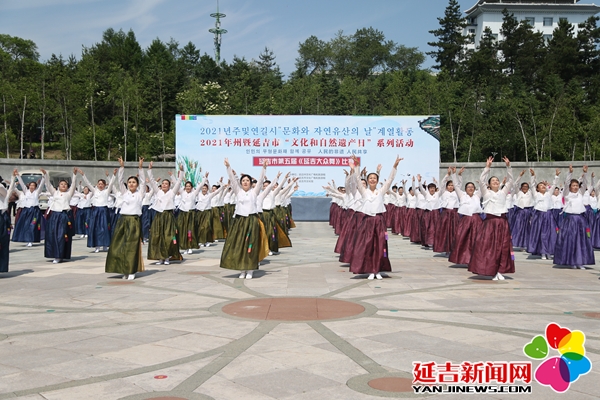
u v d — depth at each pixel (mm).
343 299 7762
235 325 6254
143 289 8594
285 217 16125
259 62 61531
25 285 8977
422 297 7914
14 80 44125
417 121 25625
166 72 46062
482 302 7555
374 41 68812
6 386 4344
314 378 4512
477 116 39719
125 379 4492
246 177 9508
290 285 8938
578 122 36938
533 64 47344
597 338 5691
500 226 9430
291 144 25750
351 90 43125
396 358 5027
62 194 12000
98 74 47031
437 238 13328
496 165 28828
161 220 11461
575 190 11156
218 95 43344
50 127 41188
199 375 4582
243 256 9375
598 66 45844
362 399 4094
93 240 14406
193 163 25531
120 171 11602
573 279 9719
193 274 10148
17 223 16000
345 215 13023
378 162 25734
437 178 25609
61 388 4293
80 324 6336
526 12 66812
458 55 53906
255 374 4605
